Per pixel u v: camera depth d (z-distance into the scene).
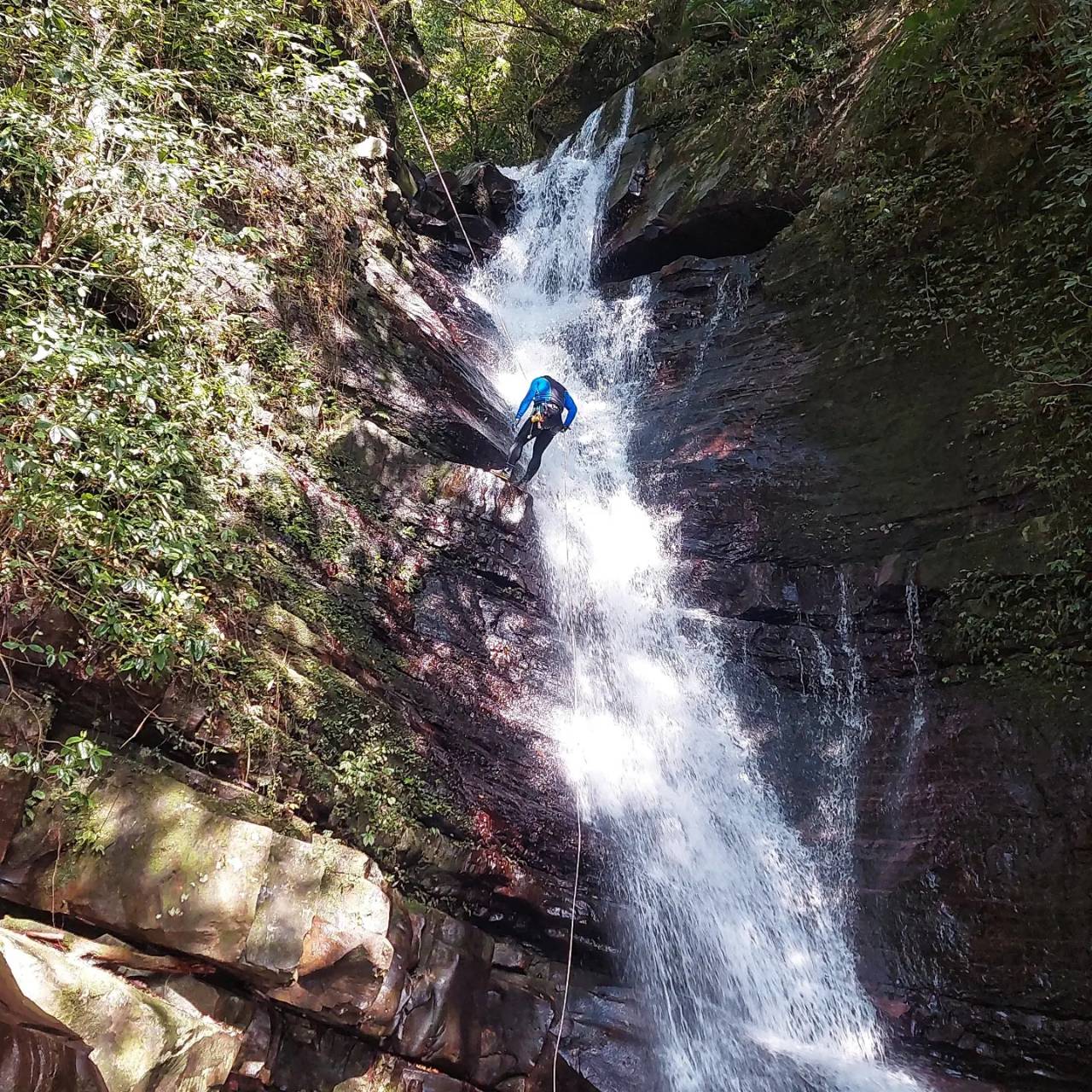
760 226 12.58
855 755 8.17
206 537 5.59
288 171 9.47
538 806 6.86
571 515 9.88
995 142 9.47
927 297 9.73
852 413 9.95
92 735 4.64
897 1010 6.75
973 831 7.04
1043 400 8.03
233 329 7.19
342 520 7.18
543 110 20.56
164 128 5.50
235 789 4.97
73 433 4.17
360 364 8.91
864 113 11.30
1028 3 9.53
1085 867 6.36
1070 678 7.04
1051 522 7.58
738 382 11.24
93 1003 3.64
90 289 5.73
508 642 7.86
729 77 14.46
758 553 9.64
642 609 9.52
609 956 6.49
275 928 4.44
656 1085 5.80
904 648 8.27
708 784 8.25
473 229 15.52
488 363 11.86
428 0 22.55
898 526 8.88
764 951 7.29
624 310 13.17
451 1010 5.28
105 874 4.27
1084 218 8.38
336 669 6.13
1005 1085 6.17
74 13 6.02
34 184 5.20
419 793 5.98
